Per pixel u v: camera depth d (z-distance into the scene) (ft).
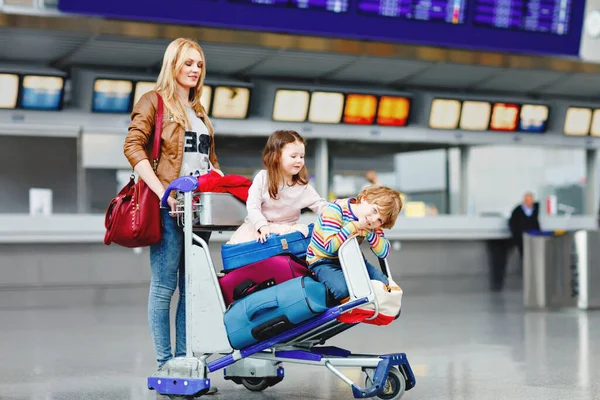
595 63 44.96
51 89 38.68
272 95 43.21
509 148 51.08
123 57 38.58
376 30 38.55
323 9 37.45
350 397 15.64
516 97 49.60
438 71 43.88
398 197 14.29
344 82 45.29
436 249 46.52
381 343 23.63
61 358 21.40
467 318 31.32
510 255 48.75
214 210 15.06
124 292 39.93
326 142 45.50
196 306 14.96
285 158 15.01
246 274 14.66
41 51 37.14
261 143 45.37
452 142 47.96
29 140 40.40
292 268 14.44
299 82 44.16
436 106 46.96
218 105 42.09
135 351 22.54
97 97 39.75
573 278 35.94
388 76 44.52
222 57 39.63
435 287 46.37
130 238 15.44
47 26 33.88
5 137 39.99
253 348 14.61
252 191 15.05
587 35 44.42
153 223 15.49
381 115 45.50
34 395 16.31
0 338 25.93
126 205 15.51
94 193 41.47
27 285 38.04
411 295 44.91
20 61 38.47
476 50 41.73
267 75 43.34
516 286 48.91
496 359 20.47
